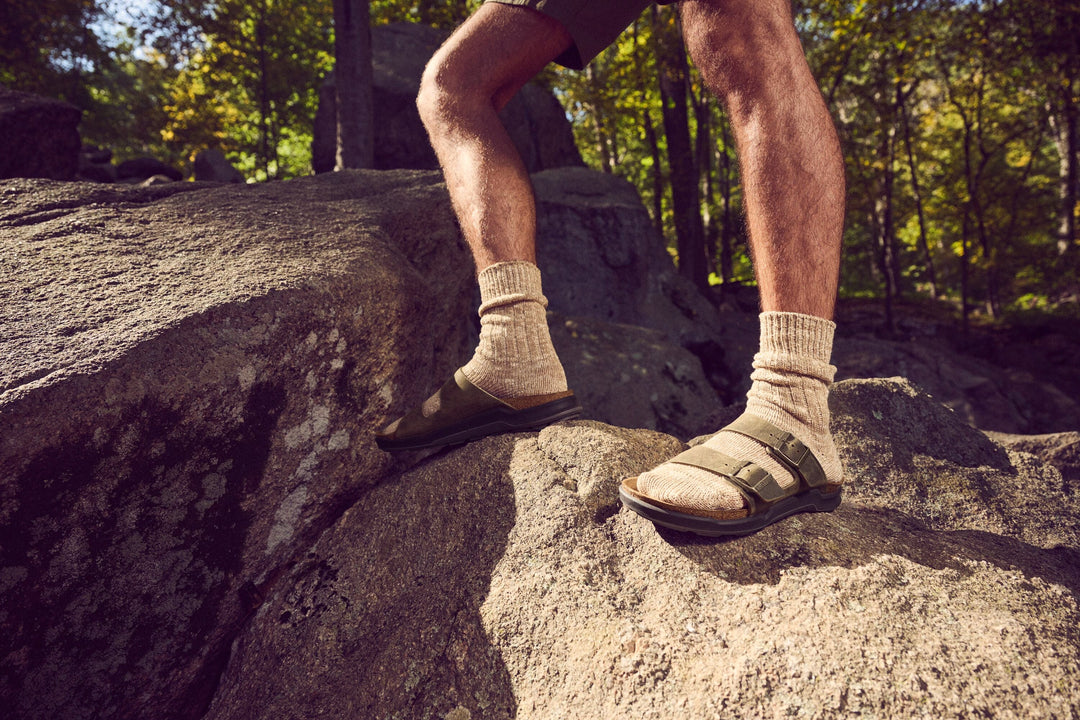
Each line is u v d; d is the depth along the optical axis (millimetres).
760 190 1141
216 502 1284
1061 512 1548
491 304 1437
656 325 7656
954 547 1197
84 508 1098
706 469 1135
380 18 13992
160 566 1224
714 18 1165
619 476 1349
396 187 2453
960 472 1646
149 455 1162
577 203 8047
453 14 12633
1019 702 851
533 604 1168
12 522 1024
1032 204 15797
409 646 1216
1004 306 16625
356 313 1530
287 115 21266
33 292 1356
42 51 16438
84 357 1120
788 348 1157
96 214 1840
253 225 1857
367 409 1593
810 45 11305
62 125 5957
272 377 1341
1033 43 11273
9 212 1815
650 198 22688
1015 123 14617
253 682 1285
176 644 1280
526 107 11273
